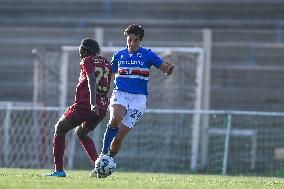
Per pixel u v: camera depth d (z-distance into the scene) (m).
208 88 64.38
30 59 72.75
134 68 29.14
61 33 72.25
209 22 76.00
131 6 77.50
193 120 57.31
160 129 59.94
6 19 78.69
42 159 58.94
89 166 56.88
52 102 64.88
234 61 69.38
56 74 64.94
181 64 63.06
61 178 26.94
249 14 76.19
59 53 65.00
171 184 24.02
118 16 77.50
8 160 59.69
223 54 69.31
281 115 55.09
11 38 73.25
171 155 59.47
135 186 21.52
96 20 77.00
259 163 57.25
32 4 79.19
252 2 76.44
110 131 29.44
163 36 68.75
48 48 65.06
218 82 69.44
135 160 59.62
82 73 29.69
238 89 69.19
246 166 57.25
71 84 66.19
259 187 23.98
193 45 67.88
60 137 30.05
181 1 77.00
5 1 79.81
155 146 59.84
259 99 69.00
